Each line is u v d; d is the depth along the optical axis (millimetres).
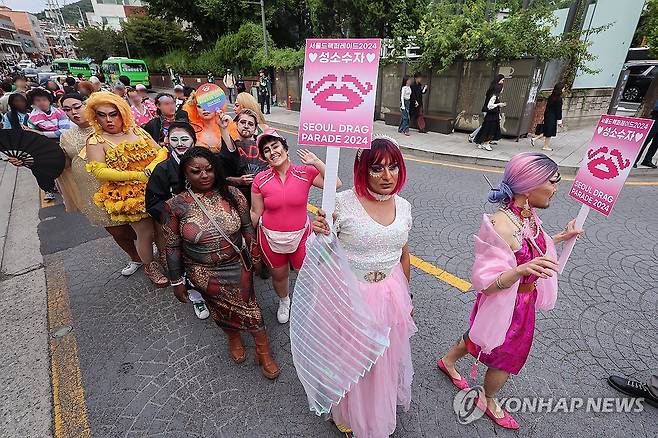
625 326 2684
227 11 22750
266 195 2465
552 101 7508
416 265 3543
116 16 49812
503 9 9039
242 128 3037
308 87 1508
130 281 3500
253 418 2117
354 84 1451
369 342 1539
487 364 1925
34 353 2641
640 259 3527
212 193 2162
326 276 1580
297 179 2482
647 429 1983
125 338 2766
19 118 5703
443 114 9945
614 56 9883
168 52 30562
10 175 7250
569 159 6984
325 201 1574
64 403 2234
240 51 20859
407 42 10414
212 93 3473
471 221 4508
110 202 2893
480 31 8391
